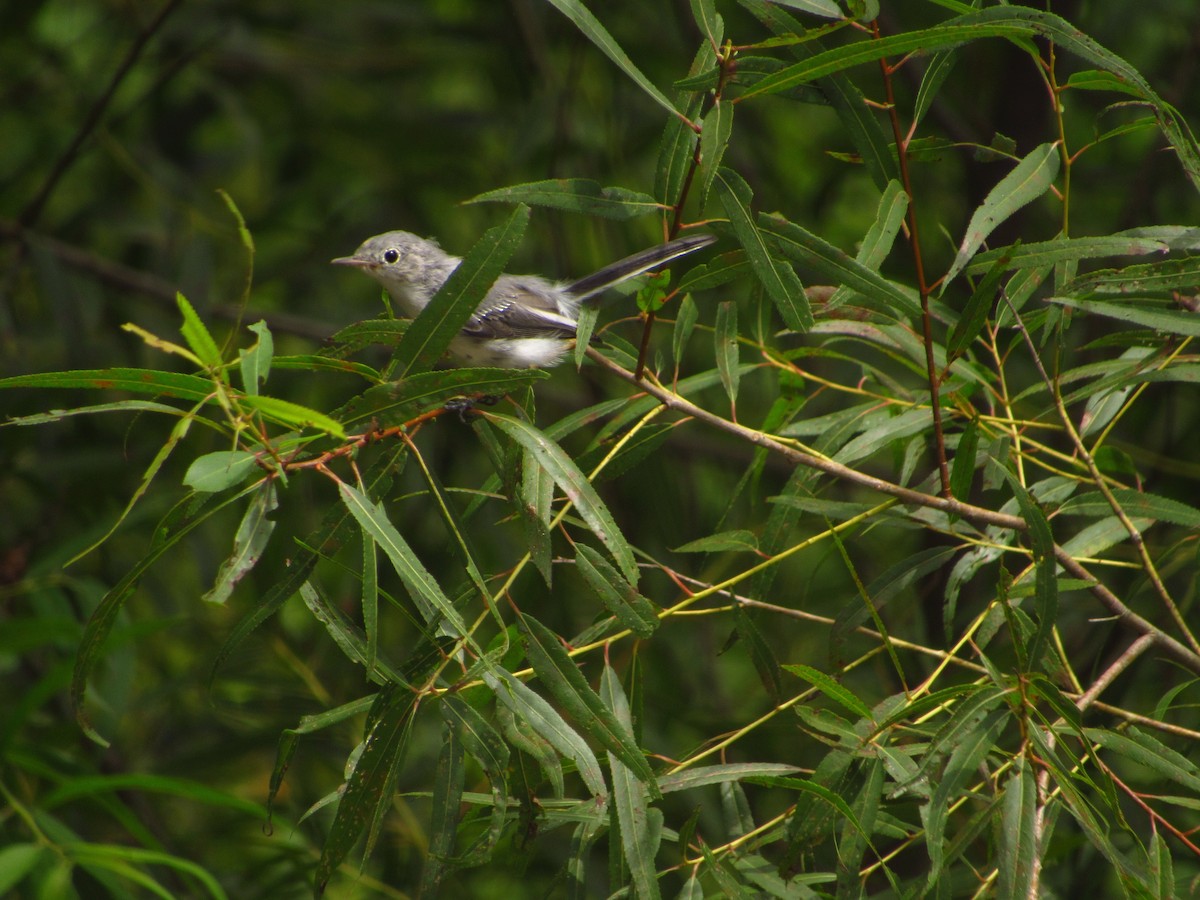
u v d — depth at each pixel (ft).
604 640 20.15
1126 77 17.48
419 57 45.21
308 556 17.98
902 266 39.65
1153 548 27.17
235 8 44.32
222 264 44.42
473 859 17.53
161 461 14.66
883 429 22.16
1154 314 18.31
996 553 21.59
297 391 42.09
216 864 34.73
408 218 44.45
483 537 37.99
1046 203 40.19
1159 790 26.09
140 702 33.99
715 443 42.47
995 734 17.25
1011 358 34.12
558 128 41.29
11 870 18.71
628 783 18.01
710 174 17.03
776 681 20.36
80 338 37.35
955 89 42.09
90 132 38.60
